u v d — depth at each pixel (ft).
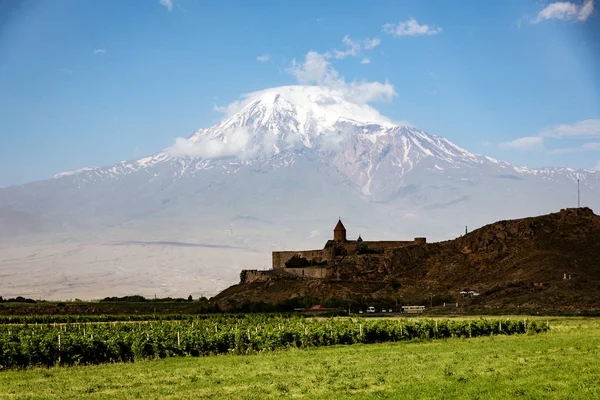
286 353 251.60
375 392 166.09
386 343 287.07
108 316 467.52
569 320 417.90
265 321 395.96
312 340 279.69
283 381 183.42
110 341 237.45
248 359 232.94
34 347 220.64
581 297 572.51
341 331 288.71
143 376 195.83
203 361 229.45
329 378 186.29
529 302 579.89
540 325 333.62
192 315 496.64
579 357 218.38
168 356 244.83
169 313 580.71
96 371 208.13
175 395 167.22
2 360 216.13
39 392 173.06
